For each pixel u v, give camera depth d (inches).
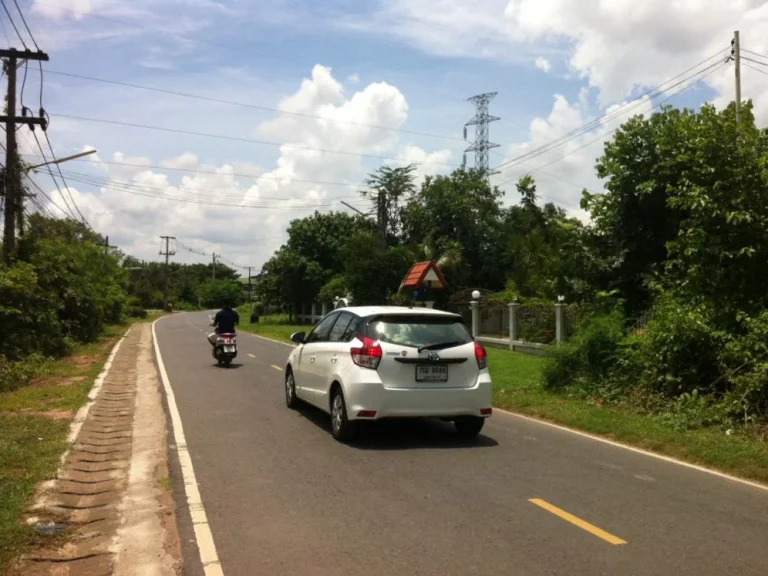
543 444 327.0
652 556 182.5
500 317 917.2
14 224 794.2
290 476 259.6
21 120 797.2
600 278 629.3
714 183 410.3
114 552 182.2
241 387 519.2
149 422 375.6
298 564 174.2
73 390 479.5
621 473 272.2
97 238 1844.2
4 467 260.5
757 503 233.3
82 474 262.5
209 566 172.7
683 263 448.1
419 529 201.0
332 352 340.2
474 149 1846.7
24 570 169.2
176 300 4170.8
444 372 318.7
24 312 677.3
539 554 182.5
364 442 323.0
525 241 1241.4
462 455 299.4
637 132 604.4
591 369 474.0
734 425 347.6
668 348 417.7
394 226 1985.7
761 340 377.4
